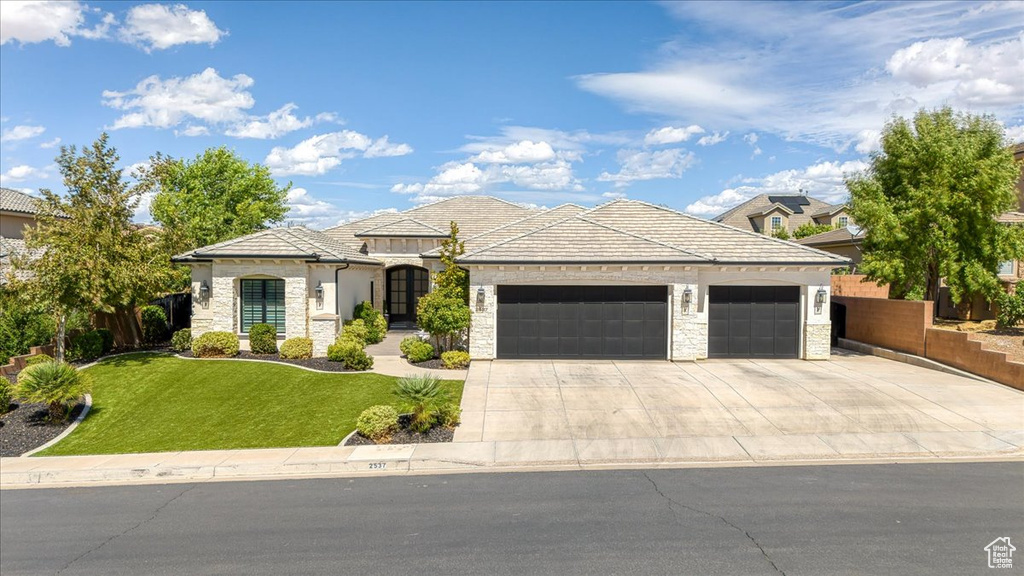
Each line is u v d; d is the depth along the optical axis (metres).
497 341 20.77
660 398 15.77
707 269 20.83
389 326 29.44
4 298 19.22
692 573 7.47
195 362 19.70
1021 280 21.06
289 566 7.77
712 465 11.66
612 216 24.27
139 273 19.20
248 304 21.97
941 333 19.06
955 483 10.59
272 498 10.24
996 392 16.12
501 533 8.67
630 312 20.75
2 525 9.23
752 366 19.69
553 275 20.55
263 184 39.25
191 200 36.22
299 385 17.12
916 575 7.38
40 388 14.17
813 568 7.57
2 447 13.06
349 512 9.55
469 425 13.93
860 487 10.41
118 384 17.38
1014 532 8.59
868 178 22.78
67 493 10.66
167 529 8.99
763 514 9.27
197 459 12.11
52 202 19.14
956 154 20.55
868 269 21.66
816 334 20.95
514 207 32.44
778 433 13.35
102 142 19.69
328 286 22.00
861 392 16.22
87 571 7.71
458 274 21.17
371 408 13.43
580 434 13.36
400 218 30.92
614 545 8.25
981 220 20.39
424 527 8.92
